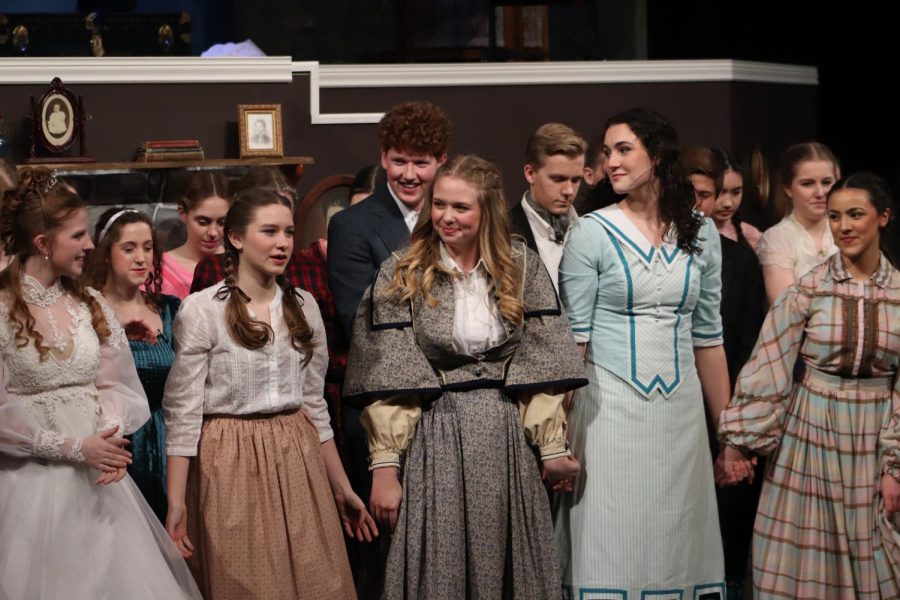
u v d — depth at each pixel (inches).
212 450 241.8
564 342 249.4
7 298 231.8
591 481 259.4
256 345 242.2
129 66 389.4
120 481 241.4
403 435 244.1
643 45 571.8
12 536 228.4
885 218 257.4
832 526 260.1
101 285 275.9
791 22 539.5
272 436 244.8
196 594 238.4
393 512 243.6
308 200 407.8
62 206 232.7
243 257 245.4
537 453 254.2
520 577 245.3
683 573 260.7
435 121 279.3
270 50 500.1
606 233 257.8
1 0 511.5
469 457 243.6
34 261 236.4
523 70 436.1
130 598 232.8
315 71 411.5
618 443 258.2
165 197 388.8
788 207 341.4
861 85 528.1
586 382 249.9
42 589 227.5
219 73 400.5
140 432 273.3
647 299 257.3
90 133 388.5
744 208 447.2
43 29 409.7
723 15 553.3
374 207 281.4
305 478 245.9
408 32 469.1
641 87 446.9
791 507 263.3
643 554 258.5
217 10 522.9
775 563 264.1
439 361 246.5
